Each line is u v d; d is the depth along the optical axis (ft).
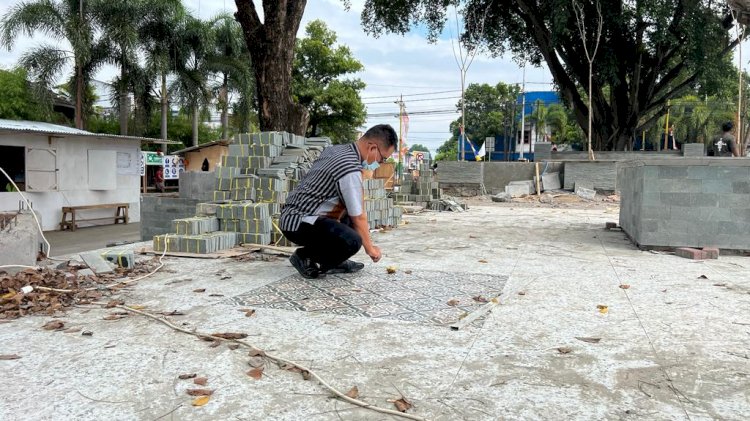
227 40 92.99
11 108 89.51
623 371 8.15
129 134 89.25
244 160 22.79
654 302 12.28
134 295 12.73
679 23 60.23
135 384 7.58
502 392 7.40
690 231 19.56
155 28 83.61
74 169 53.93
